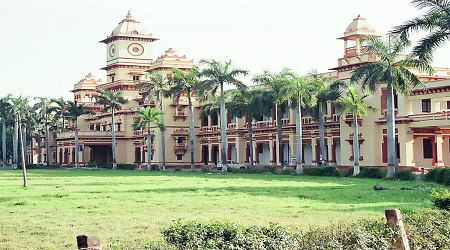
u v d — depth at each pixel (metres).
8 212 24.88
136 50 105.50
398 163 60.03
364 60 62.16
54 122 109.31
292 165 75.25
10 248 16.44
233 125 85.94
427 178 45.31
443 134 61.53
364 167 55.34
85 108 97.81
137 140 99.12
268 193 34.31
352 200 29.45
